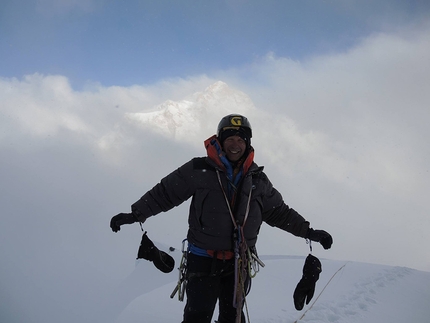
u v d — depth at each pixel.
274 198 3.02
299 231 3.04
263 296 5.30
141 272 6.59
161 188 2.76
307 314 4.43
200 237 2.75
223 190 2.75
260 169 2.92
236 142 2.84
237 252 2.70
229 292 2.88
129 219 2.71
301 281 2.89
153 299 4.63
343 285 6.27
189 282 2.77
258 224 2.90
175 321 3.97
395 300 5.41
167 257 2.94
